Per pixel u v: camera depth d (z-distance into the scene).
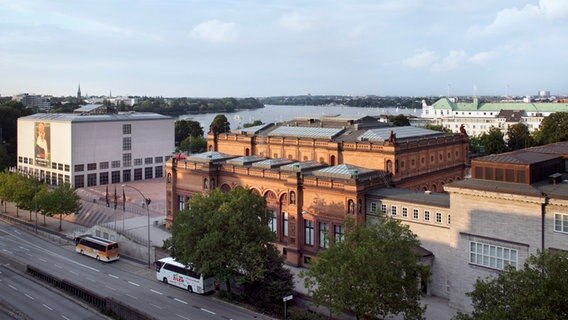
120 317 72.44
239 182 106.00
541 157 73.69
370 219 87.38
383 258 59.22
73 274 94.94
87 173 177.62
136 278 92.56
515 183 69.56
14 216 146.38
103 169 182.12
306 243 95.56
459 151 120.31
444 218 77.75
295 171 97.62
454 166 117.69
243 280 75.12
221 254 74.94
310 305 74.50
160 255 101.81
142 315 68.94
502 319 43.72
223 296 80.56
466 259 72.06
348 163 105.94
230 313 74.12
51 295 83.38
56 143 177.88
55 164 179.25
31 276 93.62
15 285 88.75
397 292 59.97
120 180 187.75
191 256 76.25
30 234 127.69
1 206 159.25
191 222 79.06
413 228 81.62
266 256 78.06
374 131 110.12
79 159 175.00
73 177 173.75
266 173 100.75
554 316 42.50
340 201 89.19
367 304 58.50
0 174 146.00
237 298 79.19
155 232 117.81
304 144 113.06
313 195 93.19
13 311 74.50
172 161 116.69
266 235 79.06
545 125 189.62
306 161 109.06
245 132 129.75
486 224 69.88
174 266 87.56
